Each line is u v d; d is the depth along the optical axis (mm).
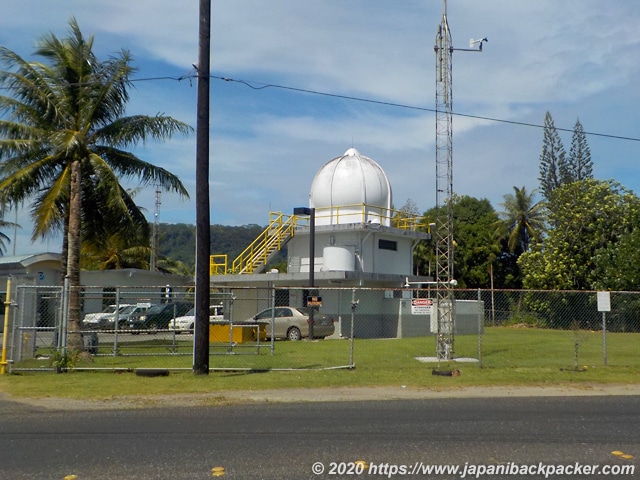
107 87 20375
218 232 116875
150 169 21891
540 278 44719
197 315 16094
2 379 15320
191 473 7312
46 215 20016
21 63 19891
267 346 23703
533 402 12633
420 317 34344
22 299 17234
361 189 38000
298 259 37875
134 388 14016
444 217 62094
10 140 20078
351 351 17391
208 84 16297
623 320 37312
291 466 7621
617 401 12805
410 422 10375
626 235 41344
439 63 23875
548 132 60125
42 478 7133
